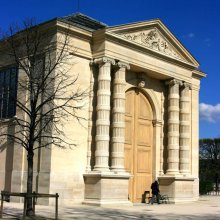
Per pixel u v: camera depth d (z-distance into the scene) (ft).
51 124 112.47
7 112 135.64
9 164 131.34
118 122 128.26
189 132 155.74
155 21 141.79
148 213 104.01
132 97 144.05
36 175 119.14
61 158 118.62
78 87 124.26
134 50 135.33
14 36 111.04
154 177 146.92
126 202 124.36
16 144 127.85
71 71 122.83
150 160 148.05
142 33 138.82
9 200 127.24
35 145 121.29
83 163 123.95
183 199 146.61
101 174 119.03
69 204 119.14
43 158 118.42
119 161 126.82
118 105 128.98
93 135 126.62
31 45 117.39
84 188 123.34
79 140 123.44
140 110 146.51
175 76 150.00
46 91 113.70
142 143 145.69
